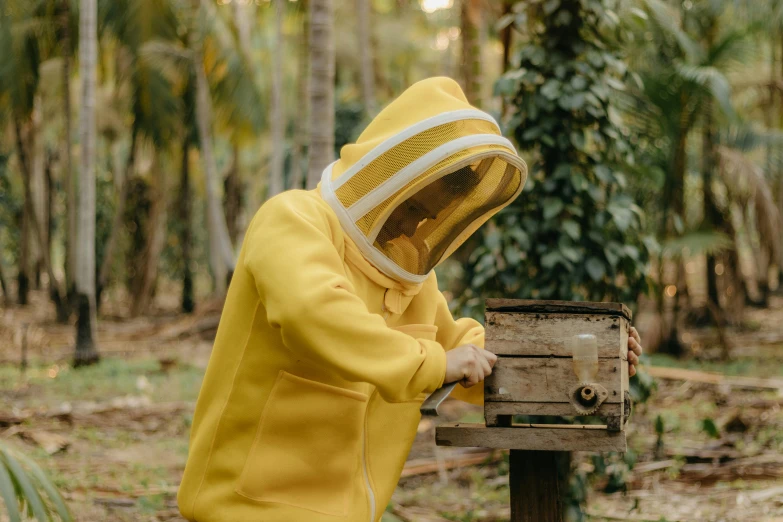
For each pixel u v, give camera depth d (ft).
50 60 63.00
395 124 7.47
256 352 7.38
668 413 26.11
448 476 20.02
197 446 7.58
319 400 7.33
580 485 14.88
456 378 7.20
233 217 79.51
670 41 36.14
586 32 14.88
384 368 6.72
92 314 42.42
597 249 14.75
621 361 7.35
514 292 15.30
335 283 6.81
